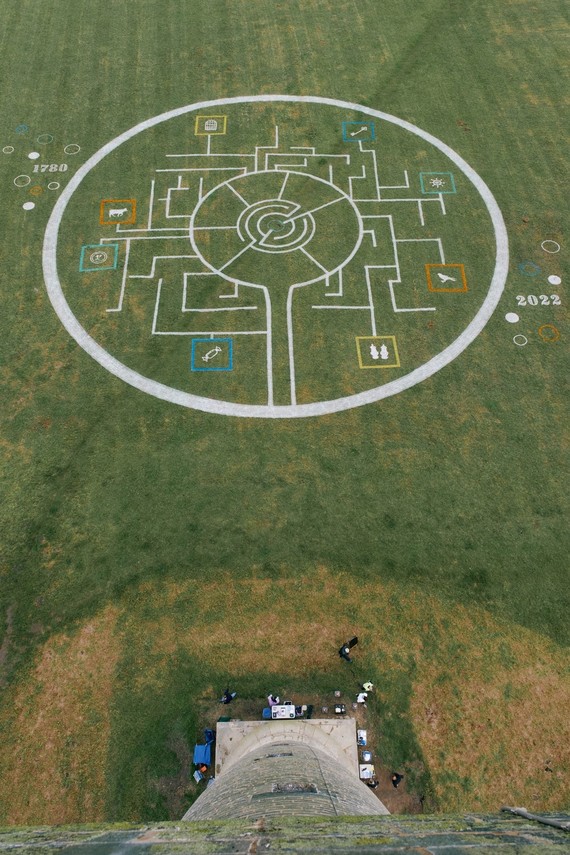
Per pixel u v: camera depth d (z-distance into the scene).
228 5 54.88
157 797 24.91
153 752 25.75
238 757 24.58
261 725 25.92
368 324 37.56
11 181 43.62
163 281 39.16
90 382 35.25
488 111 47.72
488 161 44.97
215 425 33.97
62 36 52.34
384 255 40.38
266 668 27.50
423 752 25.88
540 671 27.61
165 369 35.81
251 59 50.94
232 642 28.05
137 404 34.56
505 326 37.50
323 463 32.81
